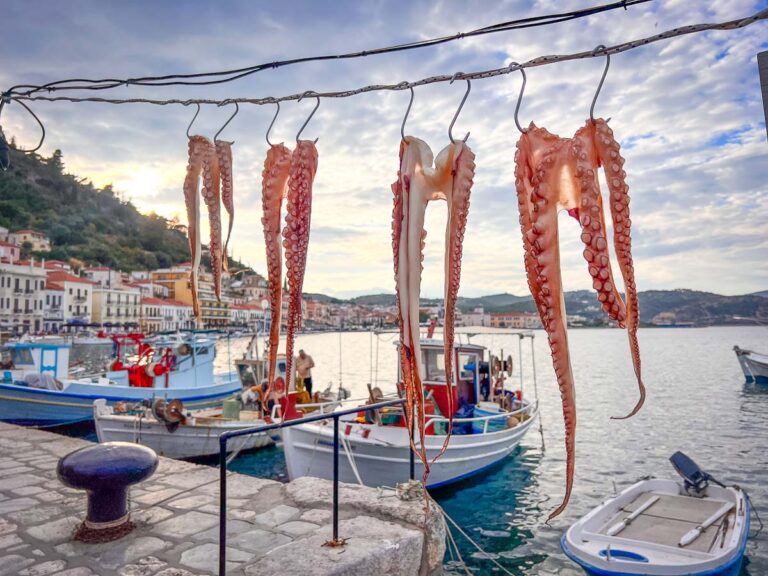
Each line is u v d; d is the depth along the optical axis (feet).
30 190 531.91
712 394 109.29
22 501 19.21
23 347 66.44
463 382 49.03
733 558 24.50
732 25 6.53
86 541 15.72
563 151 7.14
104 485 15.83
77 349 236.22
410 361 8.60
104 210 602.03
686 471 35.19
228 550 15.01
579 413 87.20
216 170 11.18
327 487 19.60
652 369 176.65
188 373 70.95
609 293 6.40
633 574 23.97
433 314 47.83
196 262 11.53
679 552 25.75
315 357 252.01
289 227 9.46
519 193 7.33
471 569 31.19
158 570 13.91
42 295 284.20
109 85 13.33
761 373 122.11
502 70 8.00
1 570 14.03
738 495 32.81
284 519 17.12
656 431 71.67
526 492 45.03
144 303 355.77
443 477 43.27
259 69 10.82
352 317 485.15
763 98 7.09
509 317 369.30
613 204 6.80
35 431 30.14
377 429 39.24
